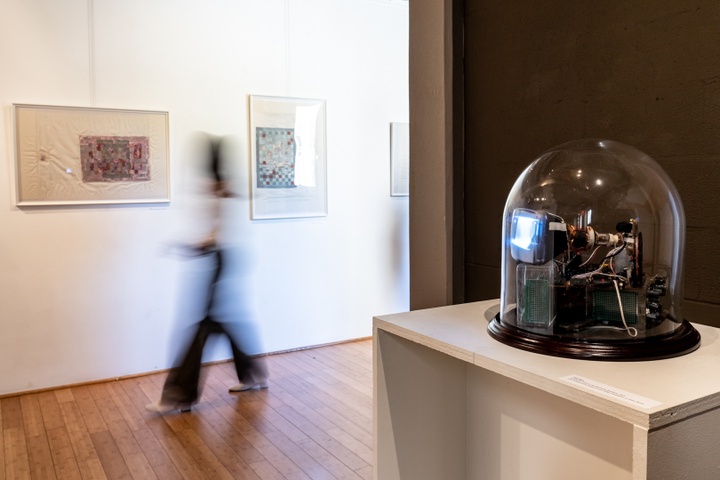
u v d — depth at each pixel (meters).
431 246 1.78
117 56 4.05
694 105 1.13
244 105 4.54
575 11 1.37
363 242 5.18
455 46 1.70
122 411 3.56
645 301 0.95
